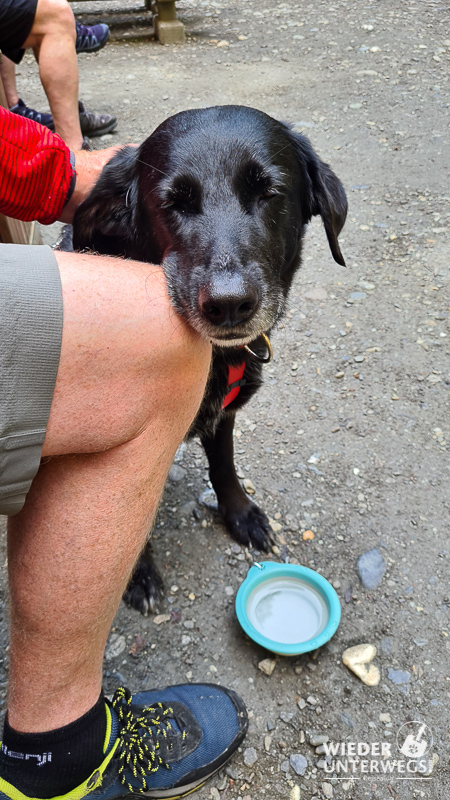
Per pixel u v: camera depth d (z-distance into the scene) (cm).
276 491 103
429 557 92
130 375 45
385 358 128
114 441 47
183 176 68
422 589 88
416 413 116
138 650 82
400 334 133
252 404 119
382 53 253
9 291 40
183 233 67
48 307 41
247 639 83
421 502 101
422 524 97
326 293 145
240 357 81
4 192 63
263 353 88
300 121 210
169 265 67
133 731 64
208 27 291
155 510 55
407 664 80
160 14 270
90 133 201
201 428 83
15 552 51
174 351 47
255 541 94
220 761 68
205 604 87
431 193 174
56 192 67
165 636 83
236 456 109
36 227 144
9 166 61
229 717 71
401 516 98
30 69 247
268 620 84
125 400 46
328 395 121
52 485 49
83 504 48
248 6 313
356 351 130
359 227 164
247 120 72
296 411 118
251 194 70
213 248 64
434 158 188
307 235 164
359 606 86
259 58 257
